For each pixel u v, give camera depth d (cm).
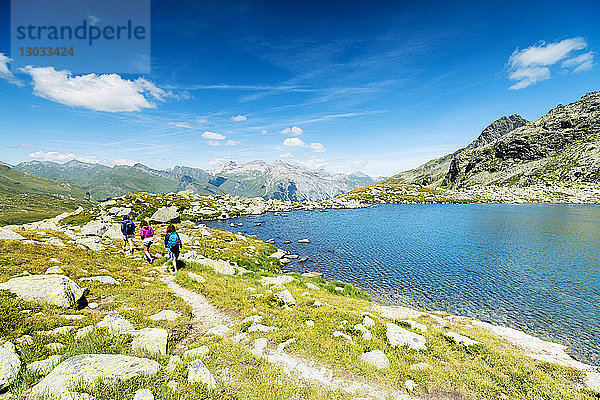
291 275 3816
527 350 1961
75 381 779
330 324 1628
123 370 877
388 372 1190
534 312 3183
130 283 2002
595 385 1322
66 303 1371
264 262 4809
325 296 2619
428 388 1119
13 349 877
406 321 1978
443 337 1719
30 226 6009
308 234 8731
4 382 747
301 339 1399
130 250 3372
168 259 3023
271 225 11150
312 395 987
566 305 3347
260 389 977
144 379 880
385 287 4059
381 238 7669
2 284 1416
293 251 6394
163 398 825
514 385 1230
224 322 1605
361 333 1543
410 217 12331
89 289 1680
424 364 1281
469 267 4909
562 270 4622
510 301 3491
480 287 3978
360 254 5994
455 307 3356
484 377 1257
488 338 2047
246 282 2662
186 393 872
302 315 1759
